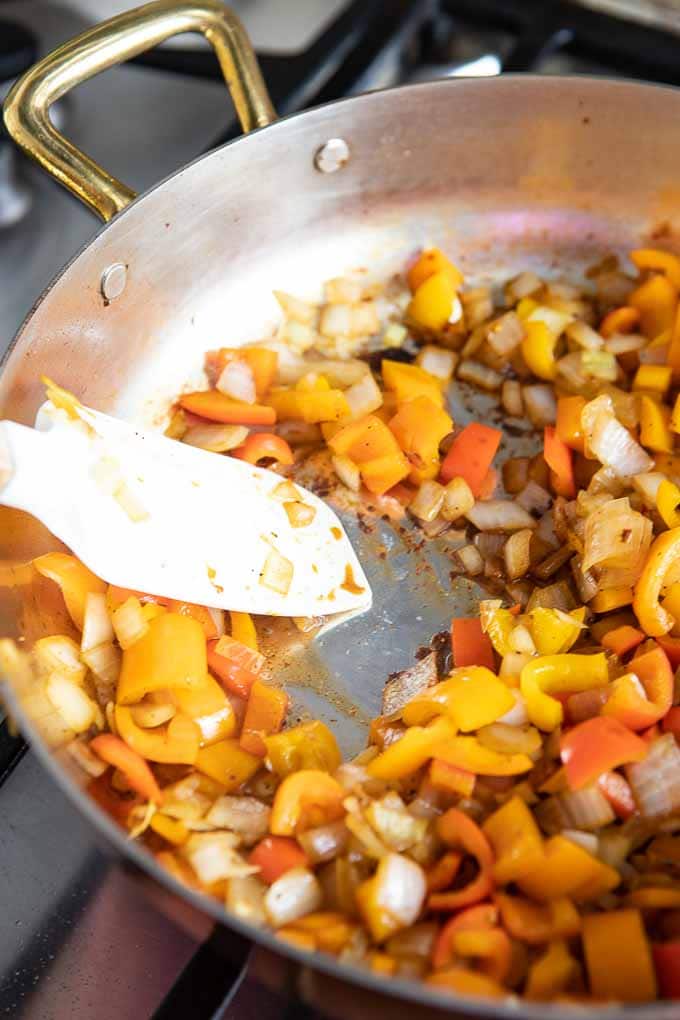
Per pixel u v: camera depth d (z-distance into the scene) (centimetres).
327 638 41
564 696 38
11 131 40
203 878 35
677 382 44
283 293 46
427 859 36
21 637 36
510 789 37
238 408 44
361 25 51
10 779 38
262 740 38
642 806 36
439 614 41
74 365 41
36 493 36
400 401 44
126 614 39
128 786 37
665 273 45
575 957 34
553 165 46
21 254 53
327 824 36
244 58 42
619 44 50
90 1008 35
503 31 52
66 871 37
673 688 38
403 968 33
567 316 46
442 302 45
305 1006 35
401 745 37
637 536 40
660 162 45
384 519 43
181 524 39
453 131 45
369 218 46
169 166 53
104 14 57
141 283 42
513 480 43
